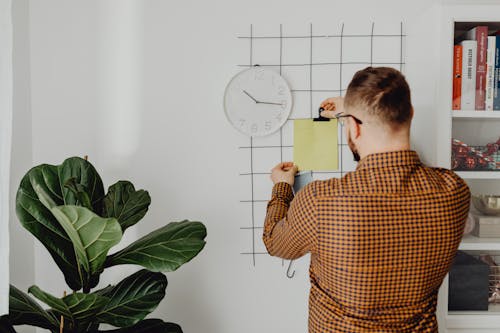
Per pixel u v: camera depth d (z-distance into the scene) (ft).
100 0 5.29
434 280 3.32
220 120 5.41
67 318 3.98
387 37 5.33
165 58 5.35
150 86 5.37
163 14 5.32
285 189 4.18
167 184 5.45
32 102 5.33
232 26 5.33
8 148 3.57
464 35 5.12
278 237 3.57
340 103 5.10
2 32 3.53
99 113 5.37
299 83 5.38
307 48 5.36
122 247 5.48
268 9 5.33
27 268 5.29
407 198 3.11
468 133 5.17
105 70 5.34
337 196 3.14
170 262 3.90
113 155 5.41
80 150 5.40
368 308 3.25
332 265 3.23
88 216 3.39
